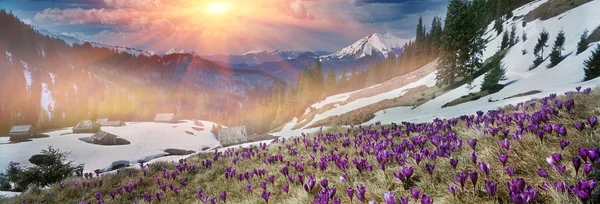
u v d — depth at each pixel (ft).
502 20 316.40
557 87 97.25
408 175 11.63
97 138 315.37
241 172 26.45
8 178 54.95
